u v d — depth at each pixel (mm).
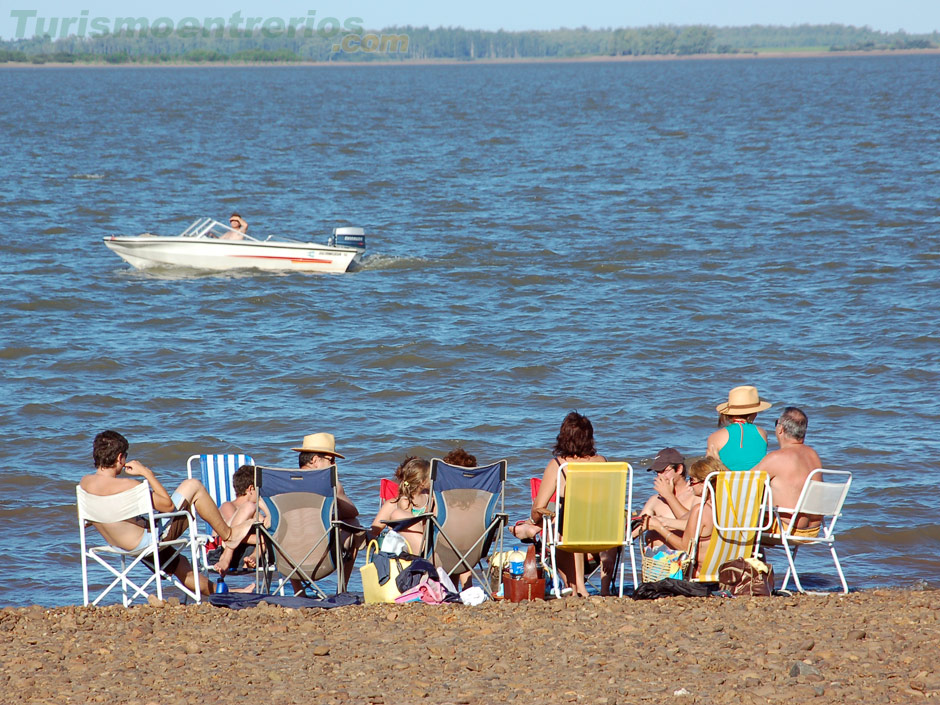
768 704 18297
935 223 106562
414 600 26844
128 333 67812
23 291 79000
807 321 68562
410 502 29078
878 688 18750
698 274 84750
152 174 165750
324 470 28062
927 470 42750
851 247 94812
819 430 47875
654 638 22344
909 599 25750
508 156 193625
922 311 70125
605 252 95562
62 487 41844
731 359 60062
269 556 29156
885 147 193500
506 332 67188
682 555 28016
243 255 87688
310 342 65062
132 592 32250
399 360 60969
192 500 28953
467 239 104625
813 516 28422
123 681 19969
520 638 22609
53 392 54312
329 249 87312
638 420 49875
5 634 23156
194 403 52812
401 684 19703
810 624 23219
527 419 50312
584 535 27297
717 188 141000
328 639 22828
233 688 19547
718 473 26859
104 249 99562
